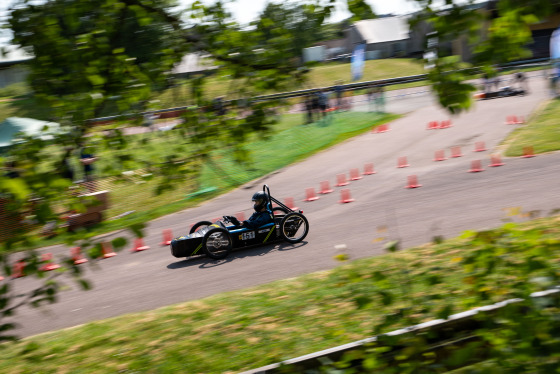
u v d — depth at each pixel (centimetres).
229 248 1155
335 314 727
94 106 500
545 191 1296
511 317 319
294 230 1189
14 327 427
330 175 1897
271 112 587
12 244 407
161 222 1589
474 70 365
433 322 396
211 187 1897
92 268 425
